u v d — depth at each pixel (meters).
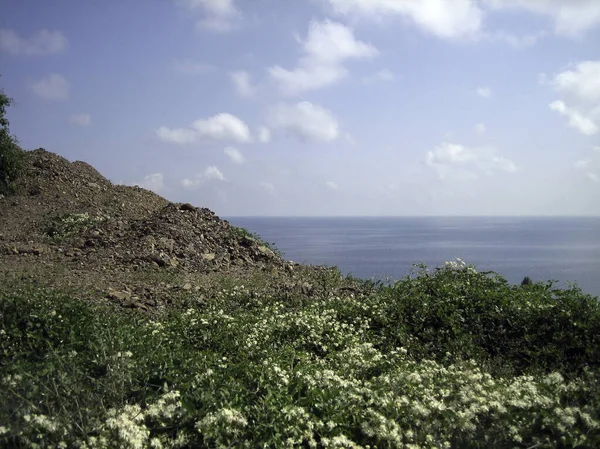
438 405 4.96
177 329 7.54
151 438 4.50
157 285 11.29
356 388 5.36
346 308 8.88
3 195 20.69
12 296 7.25
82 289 10.23
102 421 4.57
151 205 23.67
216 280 12.34
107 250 14.37
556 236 132.88
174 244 14.80
